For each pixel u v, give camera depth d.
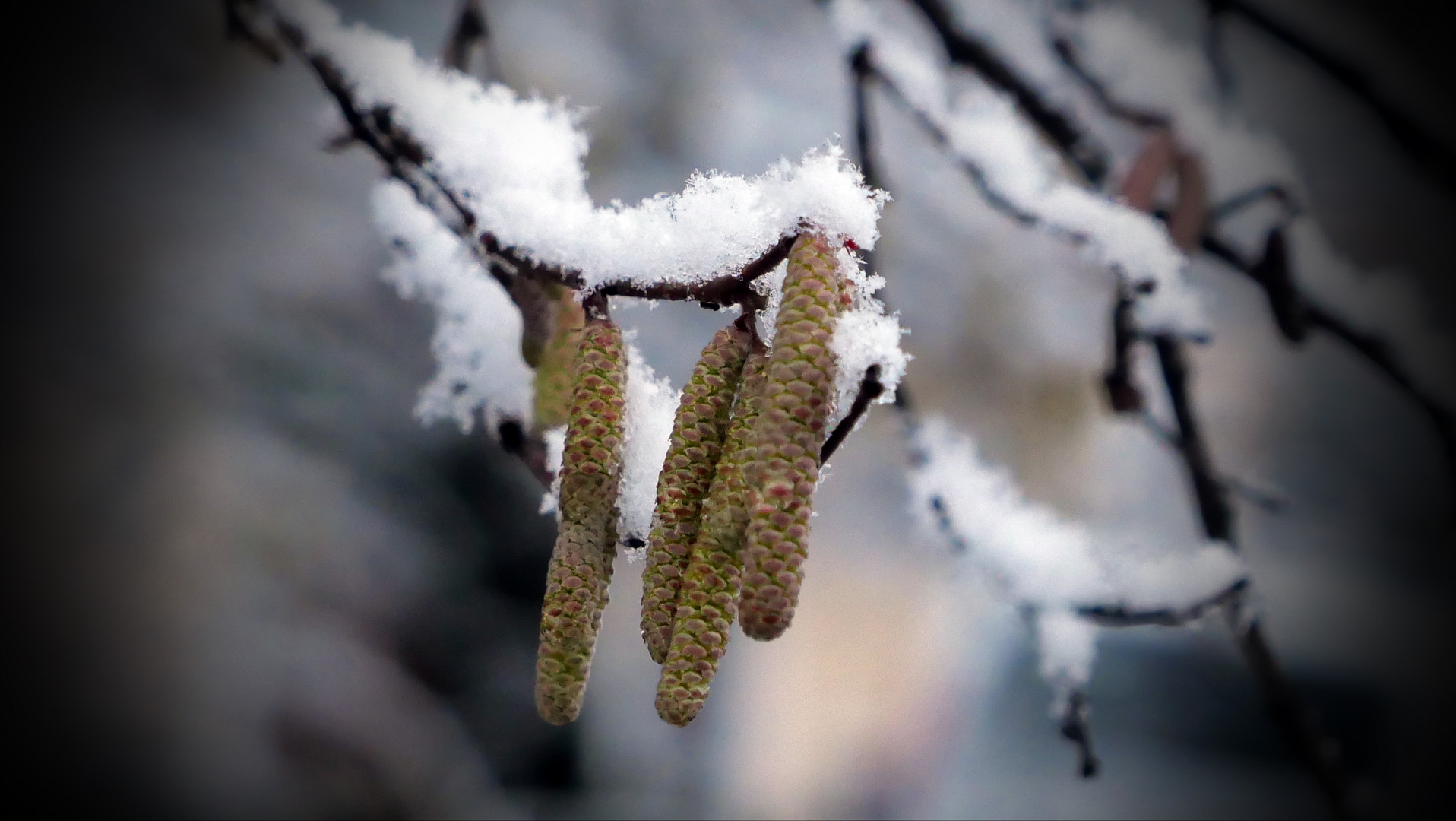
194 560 1.06
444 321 0.46
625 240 0.39
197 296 1.14
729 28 1.28
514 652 1.26
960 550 0.51
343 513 1.15
